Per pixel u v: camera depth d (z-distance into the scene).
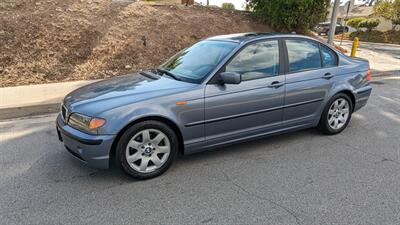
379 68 11.84
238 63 4.03
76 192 3.36
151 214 2.98
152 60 9.74
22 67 8.27
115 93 3.67
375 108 6.65
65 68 8.60
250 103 4.07
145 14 11.70
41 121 5.73
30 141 4.75
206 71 3.93
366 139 4.90
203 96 3.75
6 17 9.34
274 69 4.29
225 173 3.78
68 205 3.12
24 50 8.68
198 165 3.98
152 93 3.61
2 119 5.90
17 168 3.88
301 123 4.67
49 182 3.56
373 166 3.98
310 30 14.79
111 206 3.11
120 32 10.33
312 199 3.23
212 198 3.25
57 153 4.32
